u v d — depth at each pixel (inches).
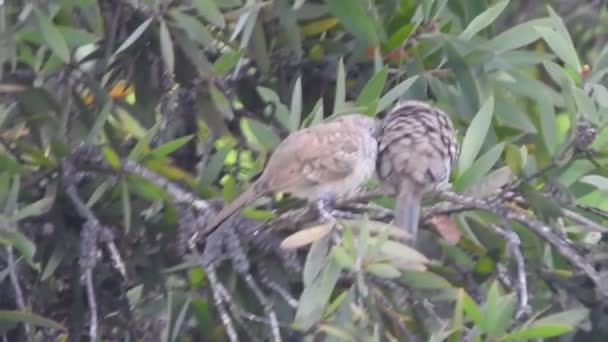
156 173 382.0
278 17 424.2
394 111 431.2
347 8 413.7
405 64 430.9
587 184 409.7
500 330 328.2
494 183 385.1
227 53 404.8
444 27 438.6
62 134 393.7
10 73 403.9
